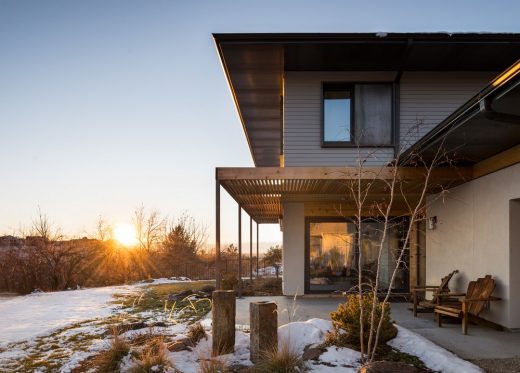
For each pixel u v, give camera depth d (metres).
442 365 4.70
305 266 11.15
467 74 9.48
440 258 9.13
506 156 6.61
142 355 4.84
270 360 4.55
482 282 7.03
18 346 6.38
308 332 5.64
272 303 5.07
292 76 9.54
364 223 11.37
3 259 15.73
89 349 5.88
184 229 27.31
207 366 4.57
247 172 7.83
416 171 7.66
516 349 5.55
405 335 5.66
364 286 11.07
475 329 6.81
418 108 9.41
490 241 7.10
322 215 11.30
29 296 13.62
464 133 5.75
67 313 9.55
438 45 8.47
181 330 6.73
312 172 7.77
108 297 12.54
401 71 9.32
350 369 4.58
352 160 9.36
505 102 4.57
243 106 11.80
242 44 8.41
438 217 9.30
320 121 9.43
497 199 6.89
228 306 5.32
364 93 9.51
